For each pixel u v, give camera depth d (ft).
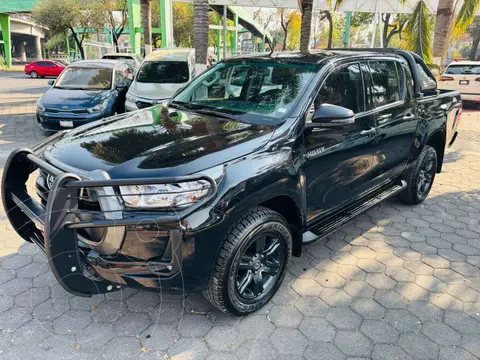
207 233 8.02
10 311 9.72
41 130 30.30
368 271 11.85
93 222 7.56
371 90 12.72
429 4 56.13
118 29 110.52
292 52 13.05
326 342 8.99
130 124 10.75
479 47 145.79
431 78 16.83
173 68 32.71
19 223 9.92
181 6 118.62
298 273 11.66
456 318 9.89
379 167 13.50
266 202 9.95
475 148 27.86
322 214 11.73
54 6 96.48
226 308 9.12
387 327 9.52
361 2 64.39
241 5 64.85
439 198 17.81
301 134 10.14
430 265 12.25
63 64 98.63
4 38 139.33
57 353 8.48
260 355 8.58
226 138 9.39
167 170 7.95
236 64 12.98
